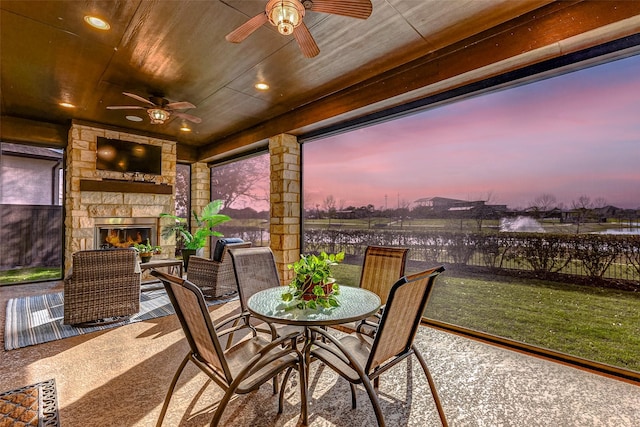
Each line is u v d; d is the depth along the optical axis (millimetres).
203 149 6582
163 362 2383
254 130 5145
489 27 2527
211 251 7020
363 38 2660
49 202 6789
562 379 2109
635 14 1911
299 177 4797
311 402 1882
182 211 7883
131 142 5379
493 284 3611
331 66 3158
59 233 6074
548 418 1704
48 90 3740
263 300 1952
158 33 2566
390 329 1448
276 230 4641
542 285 3234
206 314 1347
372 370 1578
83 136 4930
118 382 2084
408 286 1406
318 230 6035
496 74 2709
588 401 1855
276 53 2895
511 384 2055
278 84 3580
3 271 5543
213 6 2230
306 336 1787
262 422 1683
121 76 3357
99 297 3148
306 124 4184
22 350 2564
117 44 2730
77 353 2521
